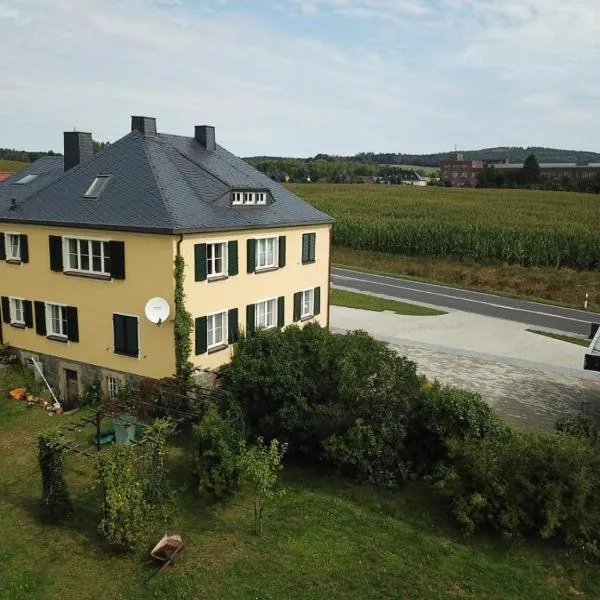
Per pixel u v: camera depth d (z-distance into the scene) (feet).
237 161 95.96
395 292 149.89
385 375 56.75
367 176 593.83
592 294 146.61
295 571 43.27
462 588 42.16
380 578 42.80
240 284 78.84
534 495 47.55
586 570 44.39
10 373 83.41
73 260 77.92
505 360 94.68
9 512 50.60
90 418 63.82
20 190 93.35
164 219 67.87
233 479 50.98
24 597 40.32
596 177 433.48
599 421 69.87
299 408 56.49
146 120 84.79
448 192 375.04
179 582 41.65
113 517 43.62
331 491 54.19
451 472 50.72
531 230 190.29
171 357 70.59
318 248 96.48
